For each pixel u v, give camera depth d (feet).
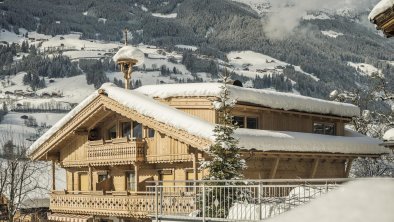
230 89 87.40
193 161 86.33
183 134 84.79
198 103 91.81
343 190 13.79
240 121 93.76
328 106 111.45
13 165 132.87
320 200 13.55
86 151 107.45
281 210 50.57
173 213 72.59
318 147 97.19
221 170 69.10
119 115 102.99
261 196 52.70
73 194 107.24
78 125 104.99
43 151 112.57
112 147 99.96
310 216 12.87
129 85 106.52
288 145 89.76
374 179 15.34
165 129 87.76
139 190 98.48
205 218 55.83
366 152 110.63
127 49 106.32
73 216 107.55
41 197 158.61
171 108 90.63
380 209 12.44
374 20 35.29
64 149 113.19
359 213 12.36
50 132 110.63
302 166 101.45
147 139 95.81
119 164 98.78
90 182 105.40
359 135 123.44
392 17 34.30
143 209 90.94
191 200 76.07
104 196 99.71
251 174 89.10
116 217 103.09
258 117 97.14
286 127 103.60
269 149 85.20
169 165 94.53
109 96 96.63
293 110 101.55
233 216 55.21
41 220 150.30
